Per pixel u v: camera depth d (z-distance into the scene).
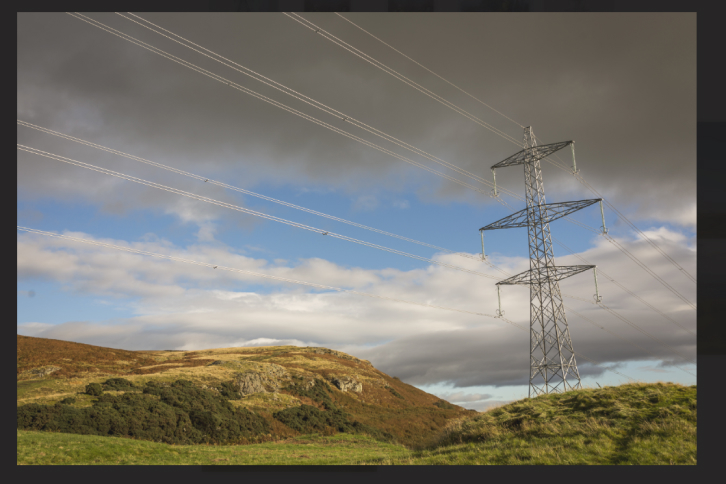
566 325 40.72
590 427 24.45
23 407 34.94
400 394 114.44
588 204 41.78
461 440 28.25
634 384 29.39
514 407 31.11
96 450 29.77
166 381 60.03
